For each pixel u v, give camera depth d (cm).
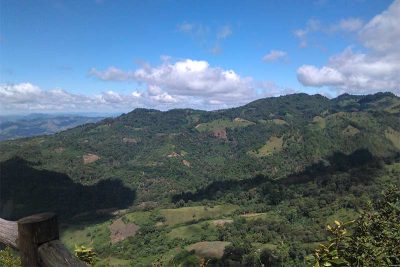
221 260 5138
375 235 445
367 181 12500
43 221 210
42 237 210
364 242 402
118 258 8825
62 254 211
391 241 423
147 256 8500
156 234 10712
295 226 9400
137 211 13038
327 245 394
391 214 460
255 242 8325
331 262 374
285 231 8831
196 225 10994
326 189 12638
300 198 12525
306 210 10562
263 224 9925
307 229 8706
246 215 12019
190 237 10031
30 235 208
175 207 13862
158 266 561
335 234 409
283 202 12850
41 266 209
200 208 13275
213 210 13188
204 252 7681
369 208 475
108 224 12250
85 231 12469
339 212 9575
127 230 11631
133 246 10012
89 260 391
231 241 8494
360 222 448
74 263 210
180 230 10725
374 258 392
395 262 411
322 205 10788
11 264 406
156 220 12131
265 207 12700
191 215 12656
